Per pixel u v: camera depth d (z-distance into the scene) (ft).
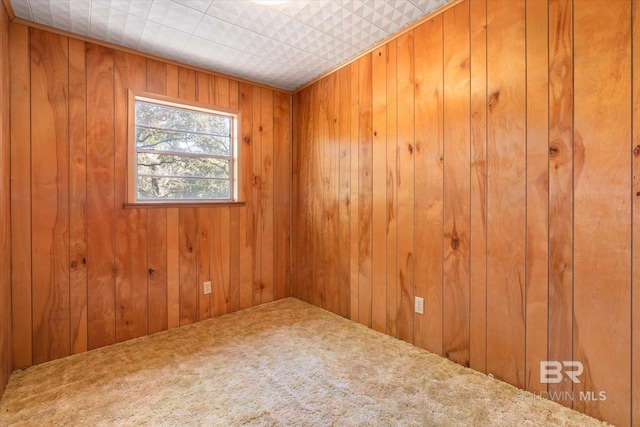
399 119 7.78
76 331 7.38
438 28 6.89
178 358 7.08
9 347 6.35
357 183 8.96
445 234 6.92
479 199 6.33
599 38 4.88
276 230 11.04
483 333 6.32
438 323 7.10
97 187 7.66
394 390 5.83
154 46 7.93
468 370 6.46
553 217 5.40
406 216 7.69
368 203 8.66
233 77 9.89
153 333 8.46
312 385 6.01
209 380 6.19
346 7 6.51
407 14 6.91
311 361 6.90
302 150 10.91
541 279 5.55
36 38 6.89
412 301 7.62
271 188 10.87
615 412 4.84
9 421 5.03
